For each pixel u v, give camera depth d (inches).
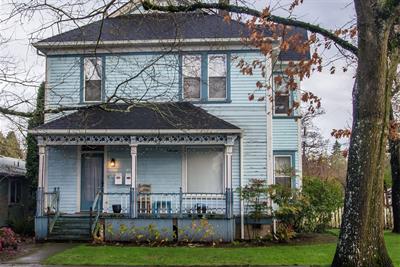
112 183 735.1
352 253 359.3
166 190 728.3
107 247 589.9
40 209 673.0
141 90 734.5
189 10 461.1
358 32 374.6
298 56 756.6
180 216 652.7
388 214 845.8
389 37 402.3
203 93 733.9
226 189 661.3
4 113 429.7
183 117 689.6
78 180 740.0
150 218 656.4
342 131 512.1
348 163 375.9
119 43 731.4
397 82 656.4
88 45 730.2
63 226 671.8
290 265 442.0
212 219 649.0
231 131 666.8
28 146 859.4
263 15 432.8
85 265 455.8
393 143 725.3
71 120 704.4
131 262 468.8
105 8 434.0
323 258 476.4
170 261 473.1
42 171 684.1
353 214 363.9
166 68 733.9
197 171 730.8
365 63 367.9
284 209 652.7
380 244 361.7
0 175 852.0
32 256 518.3
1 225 844.6
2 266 455.2
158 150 737.6
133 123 686.5
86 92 749.9
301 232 726.5
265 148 721.0
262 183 678.5
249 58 729.0
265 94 724.7
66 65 754.8
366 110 366.6
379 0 362.9
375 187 364.8
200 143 681.6
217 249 566.6
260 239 653.3
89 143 685.3
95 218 665.0
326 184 761.0
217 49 733.3
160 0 561.3
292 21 444.1
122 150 741.9
